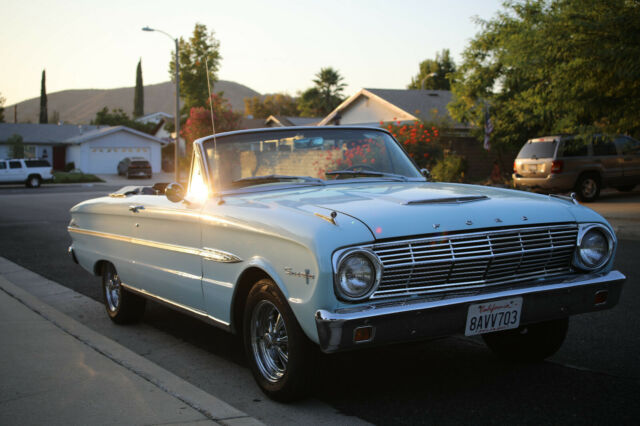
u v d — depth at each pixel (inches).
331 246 130.7
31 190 1451.8
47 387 159.0
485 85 880.3
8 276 361.7
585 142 561.0
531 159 707.4
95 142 2162.9
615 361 180.1
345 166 195.5
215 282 169.9
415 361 185.2
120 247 228.2
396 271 134.3
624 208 592.1
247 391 165.3
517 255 144.9
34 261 413.7
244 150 186.4
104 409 144.0
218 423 135.4
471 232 141.6
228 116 1489.9
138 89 5816.9
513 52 573.0
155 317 256.8
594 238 155.4
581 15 492.1
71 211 271.1
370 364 183.2
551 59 523.5
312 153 194.1
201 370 185.6
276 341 154.2
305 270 134.3
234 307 165.3
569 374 169.8
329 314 129.0
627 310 238.7
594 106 515.5
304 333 141.6
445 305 135.0
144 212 206.7
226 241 164.2
